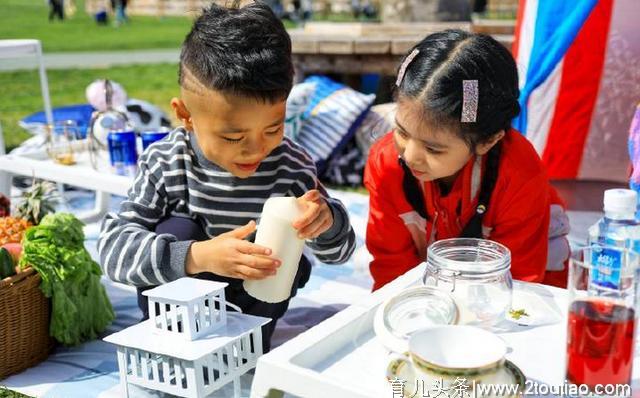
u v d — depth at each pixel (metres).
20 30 15.68
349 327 1.33
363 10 18.34
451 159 1.64
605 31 3.08
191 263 1.58
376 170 1.96
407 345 1.23
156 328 1.53
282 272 1.46
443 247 1.46
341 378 1.20
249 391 1.74
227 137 1.52
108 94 3.37
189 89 1.53
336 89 4.06
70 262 1.95
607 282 1.15
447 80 1.58
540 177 1.86
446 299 1.32
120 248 1.66
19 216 2.26
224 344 1.47
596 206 3.29
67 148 2.97
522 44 3.15
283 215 1.44
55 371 1.92
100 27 16.69
